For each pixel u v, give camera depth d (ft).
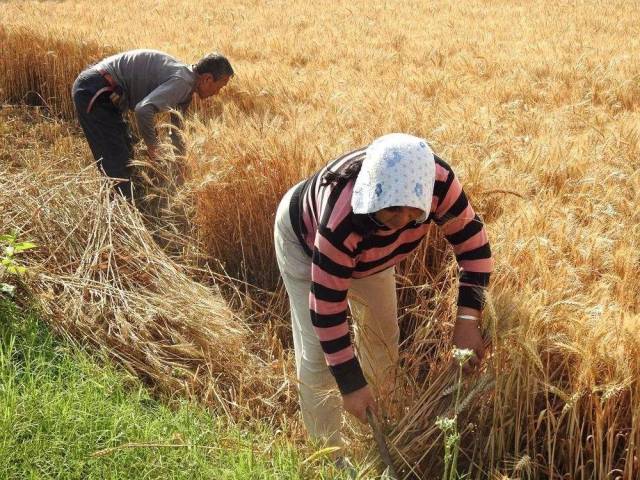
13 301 12.79
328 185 8.41
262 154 15.81
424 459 9.95
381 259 8.89
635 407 8.71
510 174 14.26
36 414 9.89
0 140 25.58
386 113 19.34
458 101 23.04
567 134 19.01
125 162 18.89
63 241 14.24
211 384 11.43
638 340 8.65
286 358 13.43
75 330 12.39
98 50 30.35
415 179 7.27
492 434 9.44
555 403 9.61
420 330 11.45
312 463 9.78
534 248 10.65
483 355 9.58
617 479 8.94
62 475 9.13
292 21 48.98
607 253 11.00
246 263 16.43
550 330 9.26
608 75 26.17
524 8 54.60
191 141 17.04
